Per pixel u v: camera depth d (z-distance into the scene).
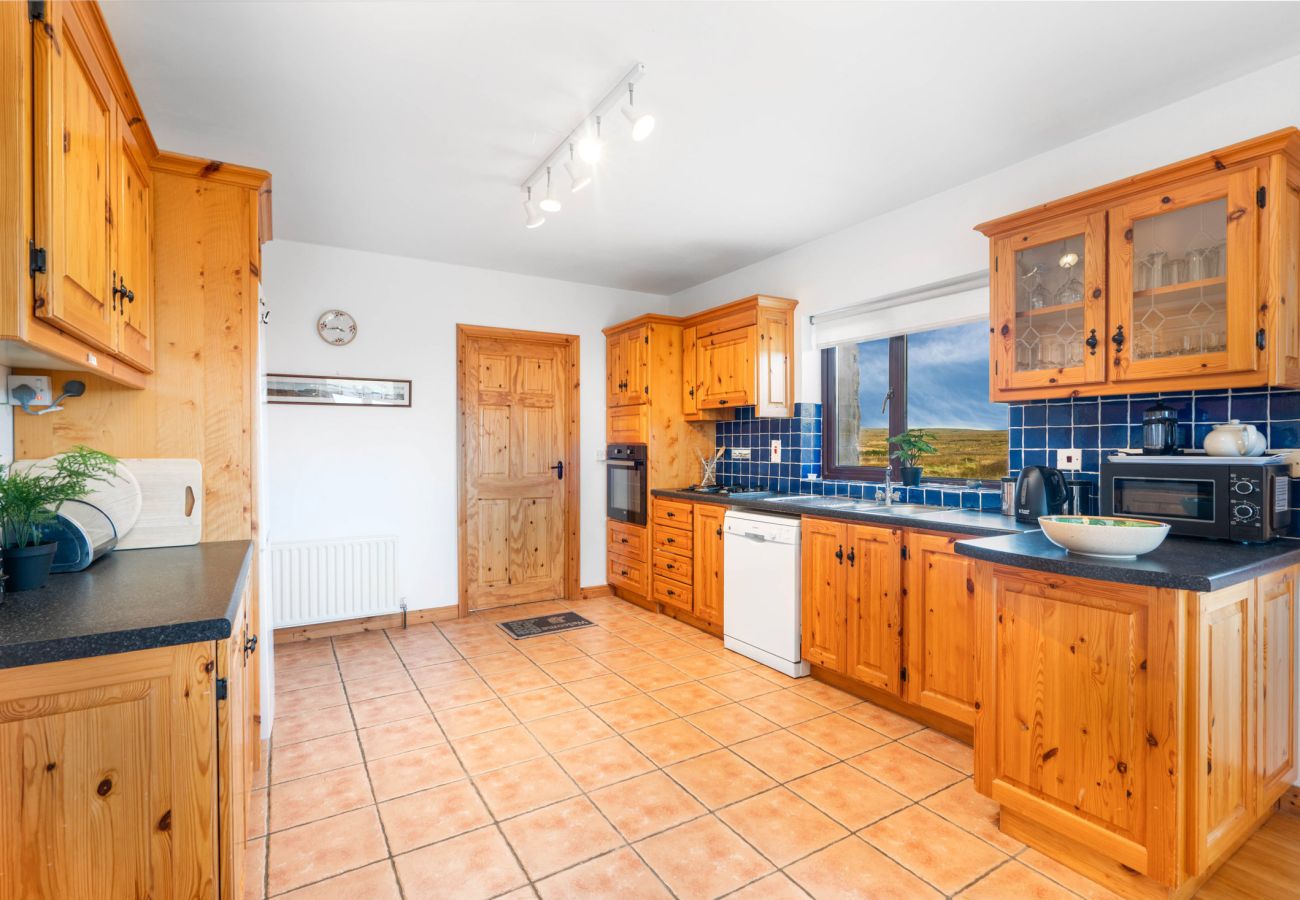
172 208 2.04
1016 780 1.85
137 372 1.91
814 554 3.11
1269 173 1.84
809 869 1.76
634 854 1.83
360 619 4.00
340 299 3.95
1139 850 1.58
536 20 1.80
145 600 1.30
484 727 2.64
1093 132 2.49
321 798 2.11
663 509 4.29
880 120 2.39
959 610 2.46
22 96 1.06
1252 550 1.84
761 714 2.77
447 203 3.20
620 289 5.02
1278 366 1.85
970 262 2.96
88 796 1.08
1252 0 1.73
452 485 4.30
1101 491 2.25
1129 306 2.15
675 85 2.15
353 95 2.19
